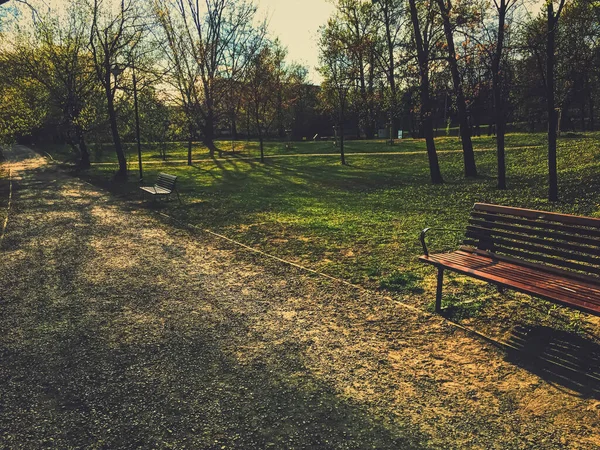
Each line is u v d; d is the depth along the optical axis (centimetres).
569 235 455
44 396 362
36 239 966
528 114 4334
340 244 856
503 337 445
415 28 1858
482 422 317
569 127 4381
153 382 380
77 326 503
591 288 417
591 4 1425
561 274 458
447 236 890
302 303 559
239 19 3944
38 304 576
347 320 502
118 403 350
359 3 2891
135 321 514
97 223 1138
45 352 440
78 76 2819
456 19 1662
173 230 1041
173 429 316
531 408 331
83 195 1711
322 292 596
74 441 305
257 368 400
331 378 380
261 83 3619
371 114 3553
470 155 2031
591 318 478
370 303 550
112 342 460
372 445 294
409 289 590
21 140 5875
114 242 923
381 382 372
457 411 331
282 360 414
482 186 1659
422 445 294
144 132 3031
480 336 449
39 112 2798
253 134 6575
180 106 3103
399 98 2625
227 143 4906
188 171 2716
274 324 496
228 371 396
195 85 3491
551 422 314
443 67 1888
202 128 4128
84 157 3095
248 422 322
